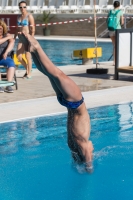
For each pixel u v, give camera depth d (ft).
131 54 52.90
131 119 35.27
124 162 26.61
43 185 23.67
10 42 44.47
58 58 84.69
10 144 29.63
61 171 25.41
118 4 64.49
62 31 139.23
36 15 142.51
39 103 39.32
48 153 28.22
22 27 51.93
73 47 102.58
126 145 29.50
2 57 44.37
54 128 32.78
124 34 51.96
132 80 51.01
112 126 33.45
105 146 29.27
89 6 139.03
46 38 123.95
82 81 50.55
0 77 45.21
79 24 135.74
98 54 67.21
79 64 69.31
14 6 149.69
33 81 50.47
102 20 130.52
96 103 39.86
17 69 62.59
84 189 23.13
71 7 142.51
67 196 22.24
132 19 123.65
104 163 26.30
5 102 39.22
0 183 23.94
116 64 51.55
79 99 21.91
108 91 44.27
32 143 29.94
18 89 45.44
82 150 24.43
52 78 20.80
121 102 40.22
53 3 146.10
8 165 26.35
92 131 32.30
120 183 23.75
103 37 127.54
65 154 28.07
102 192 22.72
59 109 37.42
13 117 34.94
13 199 21.99
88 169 25.18
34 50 19.72
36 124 33.55
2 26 44.98
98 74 56.08
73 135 23.93
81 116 23.30
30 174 25.14
